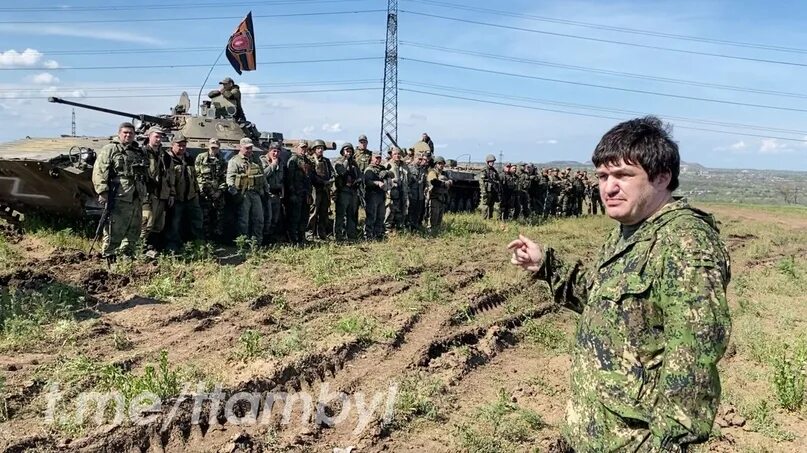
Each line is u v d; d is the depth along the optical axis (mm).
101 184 10820
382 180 16016
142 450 5043
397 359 7270
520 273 12227
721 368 7801
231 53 20531
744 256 17891
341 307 9180
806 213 38500
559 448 5355
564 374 7281
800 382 6836
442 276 11672
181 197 12258
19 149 12836
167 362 6496
